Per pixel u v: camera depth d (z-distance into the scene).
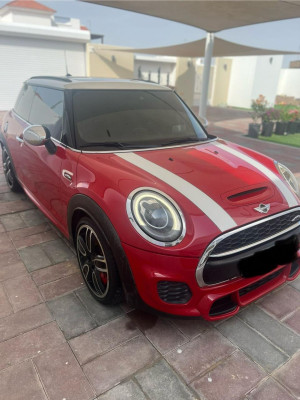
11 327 1.94
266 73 23.97
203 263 1.60
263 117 9.88
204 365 1.71
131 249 1.65
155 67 21.39
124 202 1.71
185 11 6.59
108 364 1.71
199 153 2.36
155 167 2.02
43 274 2.47
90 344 1.83
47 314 2.05
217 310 1.83
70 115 2.39
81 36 14.53
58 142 2.42
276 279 2.11
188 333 1.92
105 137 2.35
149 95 2.92
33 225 3.28
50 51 14.18
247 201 1.83
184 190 1.80
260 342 1.87
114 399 1.53
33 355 1.75
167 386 1.59
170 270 1.60
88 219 1.95
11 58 13.34
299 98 28.86
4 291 2.26
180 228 1.62
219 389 1.58
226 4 5.91
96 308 2.12
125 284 1.76
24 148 3.10
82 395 1.54
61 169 2.27
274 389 1.59
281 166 2.53
